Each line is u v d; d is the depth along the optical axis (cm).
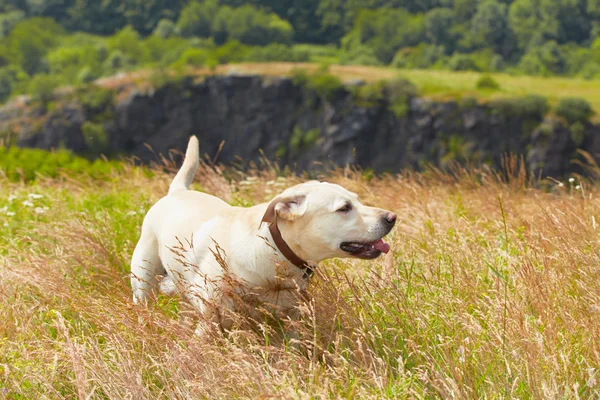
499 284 430
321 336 399
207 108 9738
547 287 407
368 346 377
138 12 18238
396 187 717
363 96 9012
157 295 479
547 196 659
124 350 369
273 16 17400
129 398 344
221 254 409
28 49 15338
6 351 397
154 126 9831
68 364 373
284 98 9325
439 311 407
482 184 730
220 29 16712
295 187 392
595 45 15225
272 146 9456
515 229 560
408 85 9144
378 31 16112
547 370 335
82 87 10050
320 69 9450
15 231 670
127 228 640
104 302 437
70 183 941
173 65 10838
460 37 16112
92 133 9819
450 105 8906
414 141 8994
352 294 440
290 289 403
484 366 346
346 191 390
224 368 351
